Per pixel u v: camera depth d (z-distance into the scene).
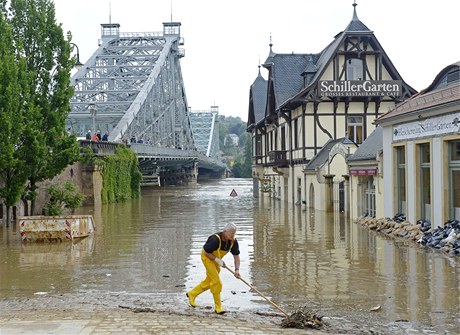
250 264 14.48
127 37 82.50
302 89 37.38
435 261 14.40
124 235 21.33
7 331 7.41
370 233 20.70
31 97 26.02
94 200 39.72
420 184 19.50
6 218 24.53
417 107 19.08
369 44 35.41
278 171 42.59
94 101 65.88
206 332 7.64
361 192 25.61
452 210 17.48
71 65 27.23
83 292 11.45
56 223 19.45
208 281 9.90
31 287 11.98
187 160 90.81
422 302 10.32
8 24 25.50
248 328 8.09
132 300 10.65
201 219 28.36
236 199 48.84
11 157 23.05
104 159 42.25
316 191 33.47
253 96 56.00
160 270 13.88
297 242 18.61
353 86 34.47
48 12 27.00
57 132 26.61
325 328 8.57
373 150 24.25
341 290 11.37
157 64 71.12
